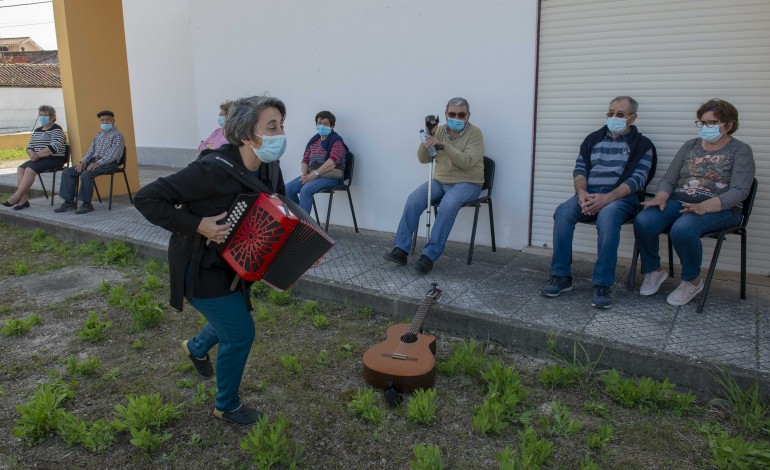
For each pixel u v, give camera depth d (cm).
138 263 573
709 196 395
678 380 321
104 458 278
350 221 630
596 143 446
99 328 406
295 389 335
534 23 487
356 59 583
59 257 601
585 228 506
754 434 285
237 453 279
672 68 445
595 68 472
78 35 791
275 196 265
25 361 377
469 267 490
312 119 628
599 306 394
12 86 2812
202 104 700
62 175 741
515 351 374
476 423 290
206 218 256
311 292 464
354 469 269
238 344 277
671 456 271
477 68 521
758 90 420
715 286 432
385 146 587
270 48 634
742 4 414
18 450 284
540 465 262
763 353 327
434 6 530
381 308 430
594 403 312
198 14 673
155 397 306
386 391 314
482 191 541
